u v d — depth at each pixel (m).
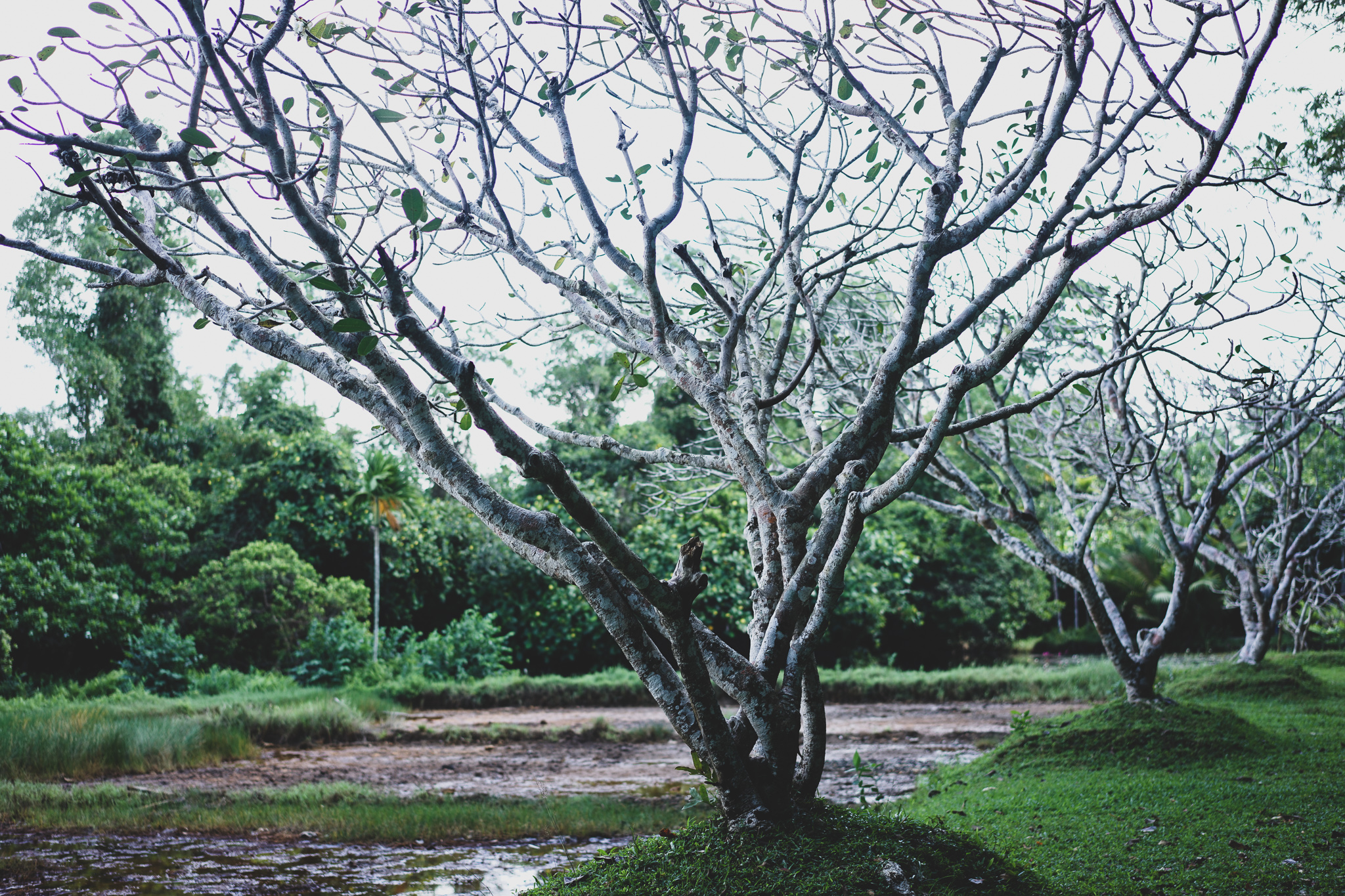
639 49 4.73
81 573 19.08
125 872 6.75
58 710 14.05
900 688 17.64
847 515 4.26
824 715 4.45
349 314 3.65
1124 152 5.73
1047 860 5.14
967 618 24.78
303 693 16.83
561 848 7.34
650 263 4.43
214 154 3.37
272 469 23.50
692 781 10.42
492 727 14.06
